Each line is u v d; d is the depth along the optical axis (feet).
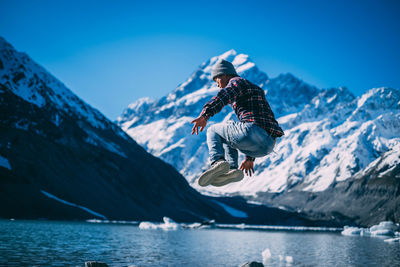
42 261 47.55
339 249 98.58
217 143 14.32
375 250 95.25
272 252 85.51
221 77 15.37
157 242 99.96
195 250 81.00
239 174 13.66
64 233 112.37
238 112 14.52
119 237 110.11
